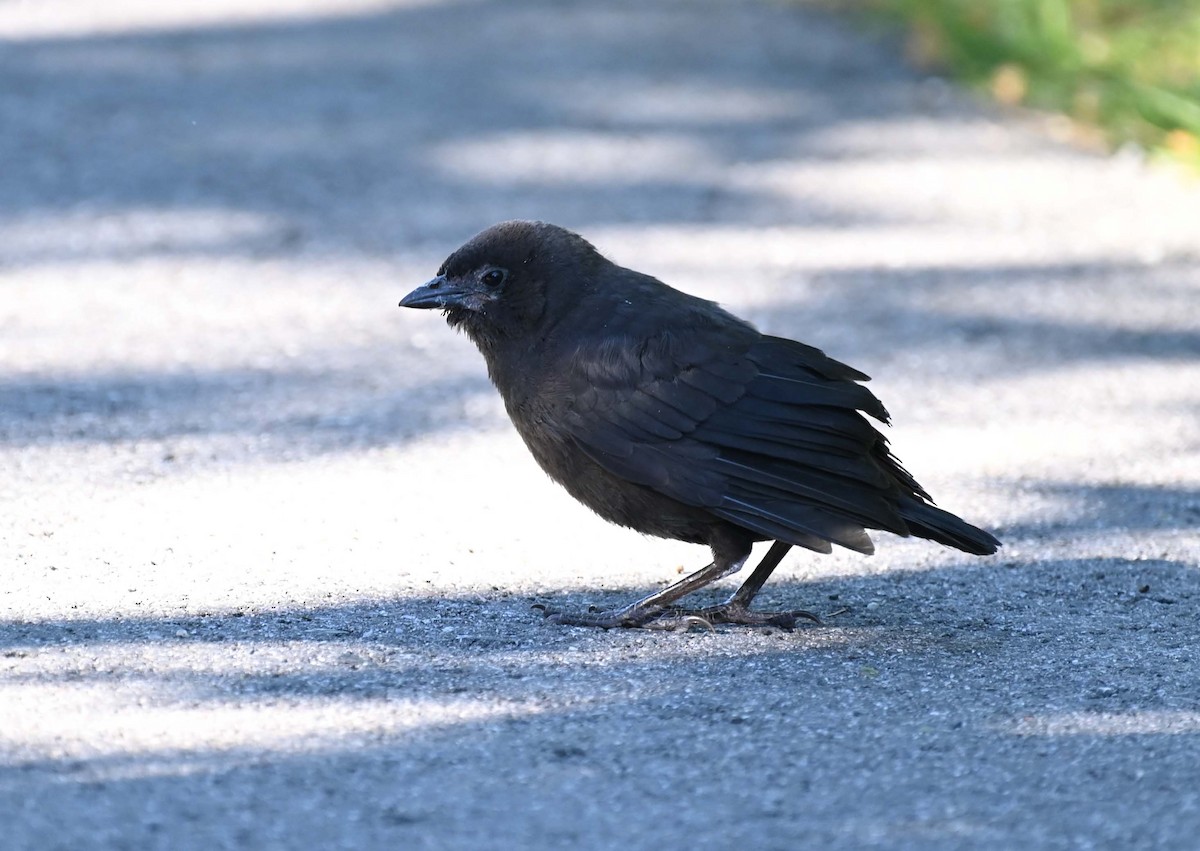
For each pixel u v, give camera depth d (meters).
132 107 22.67
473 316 10.25
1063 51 23.44
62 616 9.45
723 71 25.05
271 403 13.64
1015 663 9.21
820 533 9.31
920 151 21.44
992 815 7.34
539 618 9.84
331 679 8.69
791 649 9.45
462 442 12.96
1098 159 21.20
